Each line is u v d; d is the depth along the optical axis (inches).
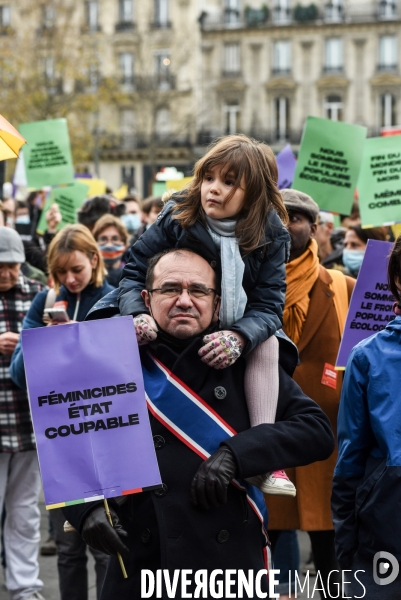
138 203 458.6
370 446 131.5
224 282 118.2
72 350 114.3
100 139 1961.1
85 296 201.6
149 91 1998.0
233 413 118.9
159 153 2278.5
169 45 2257.6
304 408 123.0
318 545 185.9
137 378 115.0
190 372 117.0
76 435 112.7
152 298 119.5
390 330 130.4
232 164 117.1
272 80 2274.9
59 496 111.0
